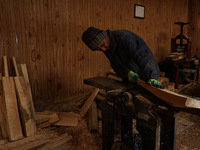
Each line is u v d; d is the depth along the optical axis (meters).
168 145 1.26
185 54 4.66
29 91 2.48
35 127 2.09
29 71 2.95
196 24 5.80
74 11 3.31
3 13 2.58
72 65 3.47
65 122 2.46
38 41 2.97
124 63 1.75
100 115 2.59
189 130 2.40
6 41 2.66
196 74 4.82
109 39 1.70
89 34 1.62
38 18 2.92
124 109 1.49
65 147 1.95
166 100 1.09
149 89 1.29
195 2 5.71
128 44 1.54
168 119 1.22
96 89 2.82
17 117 2.00
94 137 2.22
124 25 4.17
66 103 3.34
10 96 2.02
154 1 4.74
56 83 3.31
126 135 1.58
